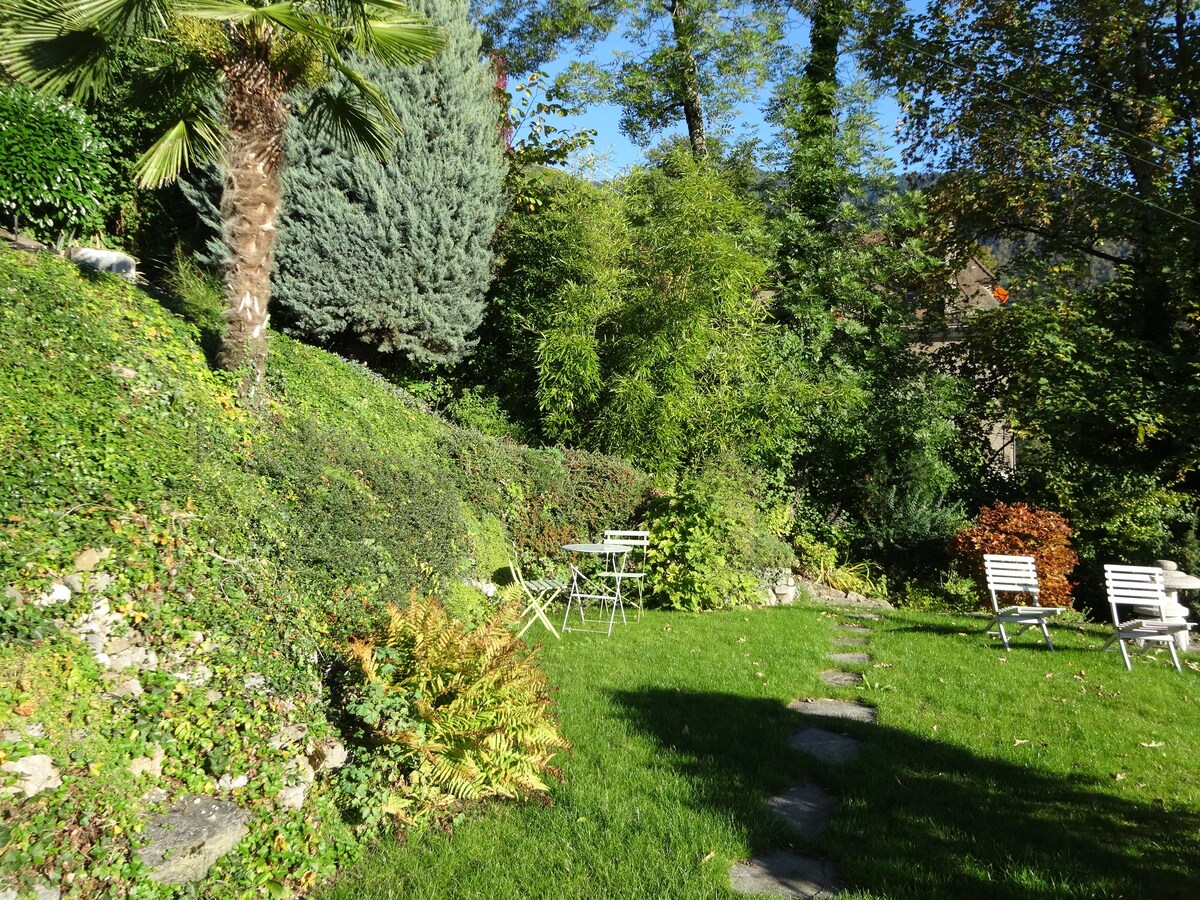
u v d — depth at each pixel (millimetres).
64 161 8664
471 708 4266
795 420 12523
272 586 5000
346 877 3674
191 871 3305
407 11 6789
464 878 3576
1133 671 7324
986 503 14094
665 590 9859
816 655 7605
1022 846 3854
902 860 3695
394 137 10023
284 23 6082
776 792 4527
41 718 3406
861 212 15500
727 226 13227
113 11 5977
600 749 4977
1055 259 16531
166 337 7094
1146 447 13523
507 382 12586
